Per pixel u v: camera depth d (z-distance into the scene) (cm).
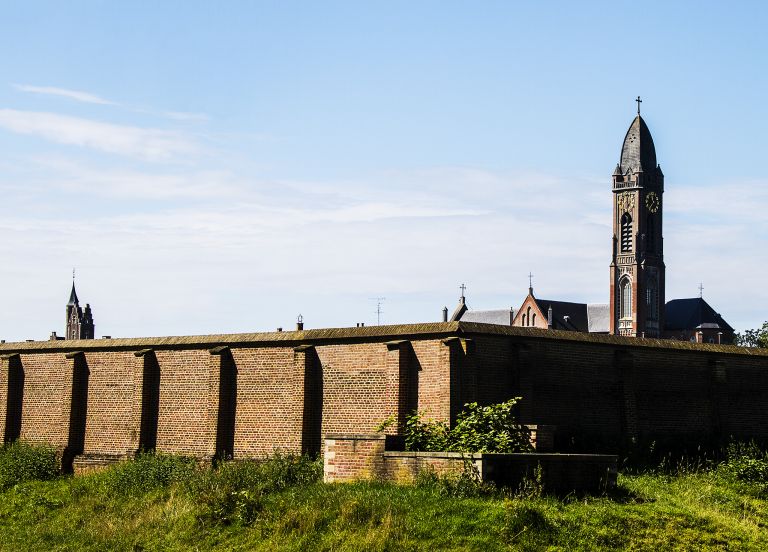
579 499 2764
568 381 3741
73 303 17662
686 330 16675
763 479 3388
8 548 3109
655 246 17000
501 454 2741
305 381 3781
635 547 2439
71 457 4403
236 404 3984
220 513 2878
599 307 16888
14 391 4675
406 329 3606
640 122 17175
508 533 2445
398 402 3544
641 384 3909
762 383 4209
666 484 3241
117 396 4341
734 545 2512
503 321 16175
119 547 2906
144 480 3669
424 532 2488
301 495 2866
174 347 4184
